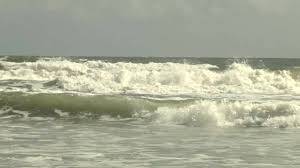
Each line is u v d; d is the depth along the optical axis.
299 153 33.56
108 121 51.47
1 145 36.25
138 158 31.80
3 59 129.62
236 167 29.30
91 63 94.38
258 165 29.83
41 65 91.19
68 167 29.00
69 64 92.00
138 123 49.84
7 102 57.69
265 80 77.69
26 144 36.75
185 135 41.84
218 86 73.81
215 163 30.38
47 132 43.38
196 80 76.44
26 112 55.88
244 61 107.62
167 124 49.09
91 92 69.00
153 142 38.09
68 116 54.47
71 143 37.41
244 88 72.94
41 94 59.44
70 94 60.06
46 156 32.12
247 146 36.34
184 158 31.84
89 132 43.53
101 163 30.19
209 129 45.62
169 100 56.84
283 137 40.81
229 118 49.06
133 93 68.00
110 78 76.44
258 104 50.38
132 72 77.25
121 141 38.53
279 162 30.67
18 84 75.94
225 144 37.28
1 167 28.73
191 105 51.75
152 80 76.06
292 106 49.62
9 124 48.94
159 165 29.73
